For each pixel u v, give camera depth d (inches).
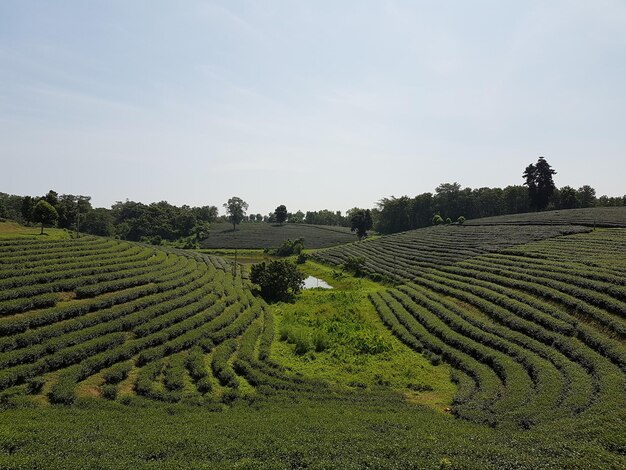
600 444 618.8
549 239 2513.5
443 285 2065.7
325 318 1843.0
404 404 980.6
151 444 631.8
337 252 4274.1
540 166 4495.6
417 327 1569.9
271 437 675.4
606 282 1457.9
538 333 1257.4
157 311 1489.9
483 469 557.9
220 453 613.3
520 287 1679.4
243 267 3321.9
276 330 1664.6
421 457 602.5
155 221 5792.3
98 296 1524.4
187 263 2495.1
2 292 1283.2
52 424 718.5
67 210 3796.8
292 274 2377.0
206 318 1565.0
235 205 6811.0
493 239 2878.9
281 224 7495.1
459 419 861.2
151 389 991.6
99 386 1009.5
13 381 942.4
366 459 596.4
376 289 2534.5
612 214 3063.5
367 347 1419.8
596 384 932.6
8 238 2100.1
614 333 1141.1
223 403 967.6
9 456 556.4
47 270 1606.8
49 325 1224.8
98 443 629.6
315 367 1269.7
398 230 6289.4
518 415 830.5
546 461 573.0
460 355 1277.1
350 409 908.6
